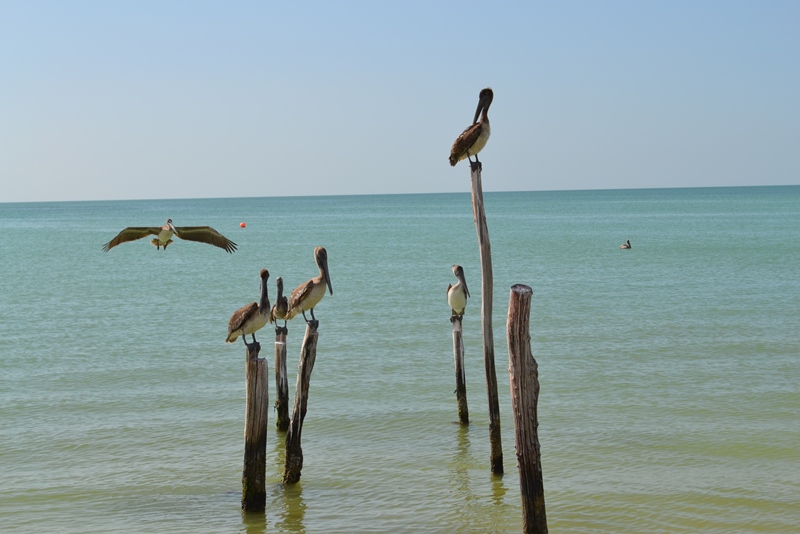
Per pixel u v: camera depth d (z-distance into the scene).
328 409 18.59
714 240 67.50
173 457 15.52
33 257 61.53
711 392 19.27
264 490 13.01
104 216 183.62
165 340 26.78
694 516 12.52
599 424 17.00
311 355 14.09
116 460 15.34
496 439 14.55
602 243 67.19
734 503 12.94
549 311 31.64
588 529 12.22
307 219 138.62
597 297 35.28
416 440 16.52
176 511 13.11
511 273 45.62
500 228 95.25
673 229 85.62
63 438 16.53
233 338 13.83
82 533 12.27
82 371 22.30
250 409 12.83
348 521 12.74
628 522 12.41
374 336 26.92
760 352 23.48
